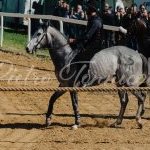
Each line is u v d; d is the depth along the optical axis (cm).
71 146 1217
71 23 2397
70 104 1702
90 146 1220
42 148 1198
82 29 2400
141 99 1405
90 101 1756
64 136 1305
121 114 1419
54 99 1388
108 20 2264
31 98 1758
